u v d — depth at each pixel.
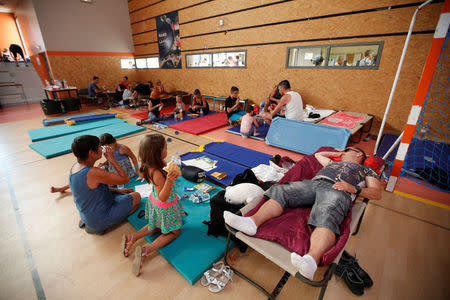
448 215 2.42
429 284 1.67
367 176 1.89
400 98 4.50
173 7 8.21
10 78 10.26
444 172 3.11
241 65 6.93
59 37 8.87
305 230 1.61
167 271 1.79
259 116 5.61
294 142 4.07
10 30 11.98
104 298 1.58
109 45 10.27
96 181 1.94
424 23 3.95
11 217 2.47
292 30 5.57
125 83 9.87
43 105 7.42
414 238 2.11
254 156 3.83
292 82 5.96
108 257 1.94
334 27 4.93
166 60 9.48
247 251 1.99
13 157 4.12
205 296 1.59
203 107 7.08
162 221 1.85
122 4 10.24
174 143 4.65
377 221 2.34
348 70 4.98
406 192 2.83
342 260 1.79
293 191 1.81
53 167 3.71
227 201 2.00
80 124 6.18
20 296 1.61
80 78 9.74
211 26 7.28
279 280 1.72
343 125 4.28
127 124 6.14
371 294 1.60
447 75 3.98
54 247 2.05
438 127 4.26
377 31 4.43
